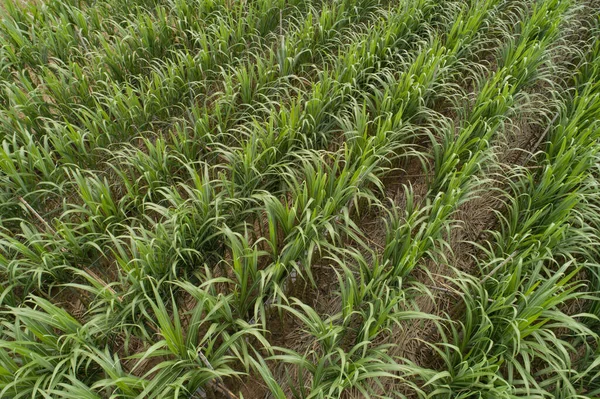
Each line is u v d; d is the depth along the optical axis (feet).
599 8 14.87
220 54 12.80
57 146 9.84
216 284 9.53
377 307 7.25
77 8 14.46
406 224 7.79
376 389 7.97
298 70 13.08
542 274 9.30
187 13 13.39
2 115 10.35
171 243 8.04
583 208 8.74
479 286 7.37
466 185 8.84
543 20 12.91
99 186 8.79
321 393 6.22
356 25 14.08
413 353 8.54
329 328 6.79
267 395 8.21
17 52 12.86
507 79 10.63
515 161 11.66
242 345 7.18
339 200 8.79
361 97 11.70
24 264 8.14
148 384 6.30
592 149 8.84
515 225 8.59
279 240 9.71
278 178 9.87
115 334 7.76
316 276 9.80
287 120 10.29
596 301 7.90
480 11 12.87
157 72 12.04
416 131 11.47
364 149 9.52
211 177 11.15
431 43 12.40
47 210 10.39
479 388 6.67
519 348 6.51
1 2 15.56
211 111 11.95
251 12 13.33
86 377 7.25
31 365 6.41
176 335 6.56
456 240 10.22
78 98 11.74
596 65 11.61
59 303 8.82
